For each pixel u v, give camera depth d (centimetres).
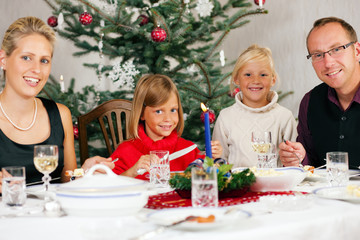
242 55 250
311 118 217
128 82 315
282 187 128
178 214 93
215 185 103
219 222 83
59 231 87
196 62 307
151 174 146
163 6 315
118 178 104
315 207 102
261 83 246
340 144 204
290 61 424
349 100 204
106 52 338
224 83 393
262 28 447
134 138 210
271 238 82
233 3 340
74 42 348
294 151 164
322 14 397
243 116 248
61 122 187
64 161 194
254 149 162
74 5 329
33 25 169
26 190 130
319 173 159
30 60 167
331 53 193
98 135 347
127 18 318
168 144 204
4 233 87
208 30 331
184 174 125
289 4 423
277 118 244
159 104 202
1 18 446
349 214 94
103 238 77
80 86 461
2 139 170
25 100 175
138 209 101
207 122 124
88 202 96
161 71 334
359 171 150
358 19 370
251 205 108
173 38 320
